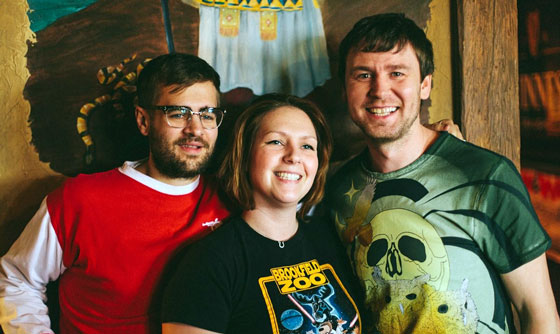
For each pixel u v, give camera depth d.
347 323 1.22
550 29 2.33
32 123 1.48
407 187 1.33
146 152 1.59
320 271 1.28
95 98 1.53
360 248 1.36
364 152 1.52
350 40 1.35
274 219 1.28
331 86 1.76
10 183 1.47
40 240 1.25
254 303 1.15
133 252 1.26
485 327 1.24
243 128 1.29
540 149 2.47
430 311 1.23
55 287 1.51
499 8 1.84
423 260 1.26
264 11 1.67
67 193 1.26
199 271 1.14
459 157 1.30
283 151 1.24
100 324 1.26
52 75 1.48
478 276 1.24
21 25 1.45
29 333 1.18
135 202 1.29
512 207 1.20
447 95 1.85
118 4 1.53
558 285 2.40
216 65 1.64
